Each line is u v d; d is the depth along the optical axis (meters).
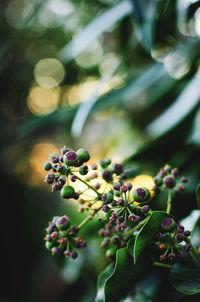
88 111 0.35
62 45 1.15
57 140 1.20
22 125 0.43
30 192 1.21
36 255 0.96
